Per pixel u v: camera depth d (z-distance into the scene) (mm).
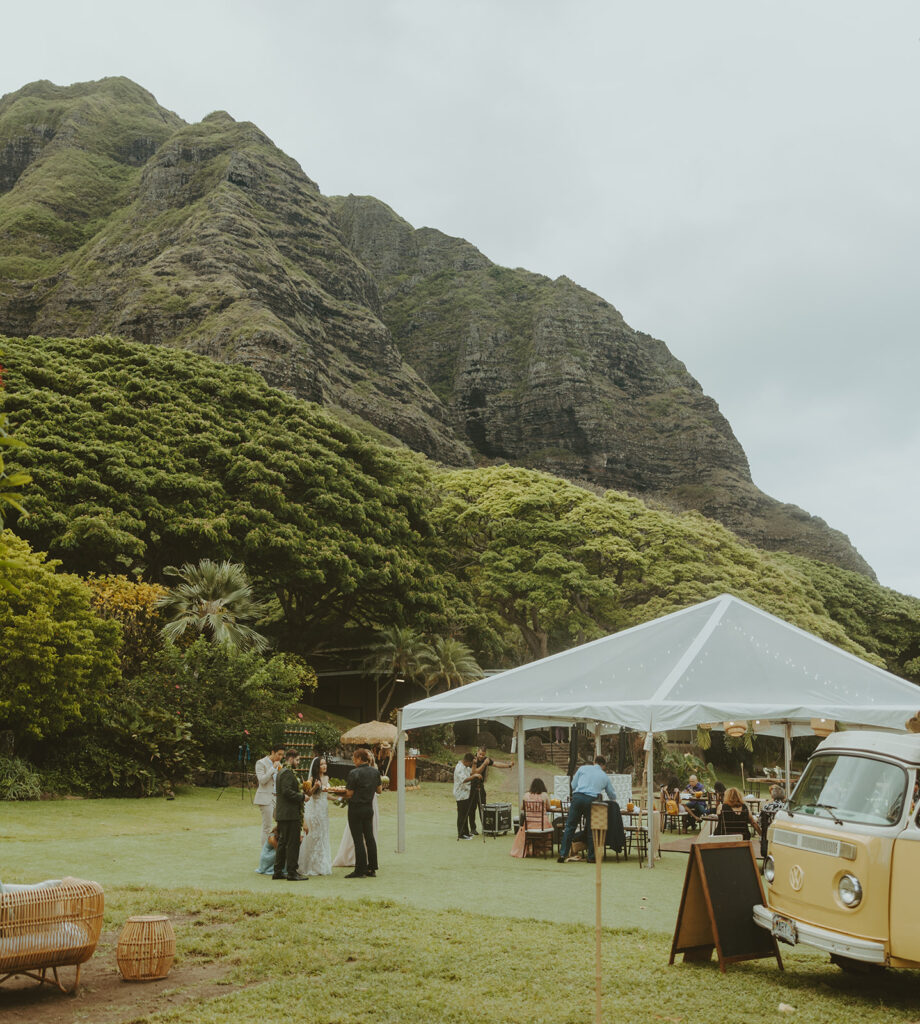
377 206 195000
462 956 7562
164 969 6895
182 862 13164
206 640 31594
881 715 12766
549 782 35406
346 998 6359
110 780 22828
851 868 6793
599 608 53625
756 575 54656
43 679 21484
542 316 158375
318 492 45750
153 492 40656
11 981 6781
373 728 29250
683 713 13328
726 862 7734
